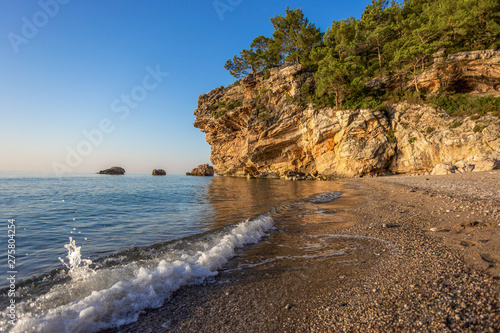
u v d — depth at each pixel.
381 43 48.50
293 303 4.16
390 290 4.20
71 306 3.86
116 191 27.02
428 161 34.59
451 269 4.64
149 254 6.77
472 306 3.37
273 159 57.03
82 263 6.13
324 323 3.51
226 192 26.19
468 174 23.38
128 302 4.21
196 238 8.41
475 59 36.47
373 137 39.78
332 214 12.11
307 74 52.22
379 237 7.65
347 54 49.84
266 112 54.69
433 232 7.44
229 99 68.56
